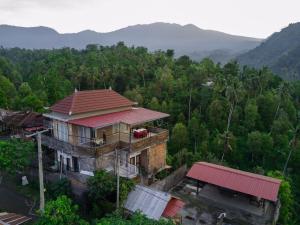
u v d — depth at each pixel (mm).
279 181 28750
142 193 24312
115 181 24547
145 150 30453
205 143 51688
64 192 25156
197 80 78500
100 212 23297
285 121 60062
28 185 27938
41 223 17641
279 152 55188
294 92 83062
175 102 69312
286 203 31406
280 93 68000
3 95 54594
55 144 28703
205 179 29250
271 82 83625
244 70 89062
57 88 65375
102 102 30859
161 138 31844
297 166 54438
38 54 163250
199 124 59094
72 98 29531
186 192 30734
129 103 33188
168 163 36312
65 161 29203
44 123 35156
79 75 83812
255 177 28938
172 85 75938
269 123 64938
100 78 85500
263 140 54406
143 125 34656
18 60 152875
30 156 27922
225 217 26484
